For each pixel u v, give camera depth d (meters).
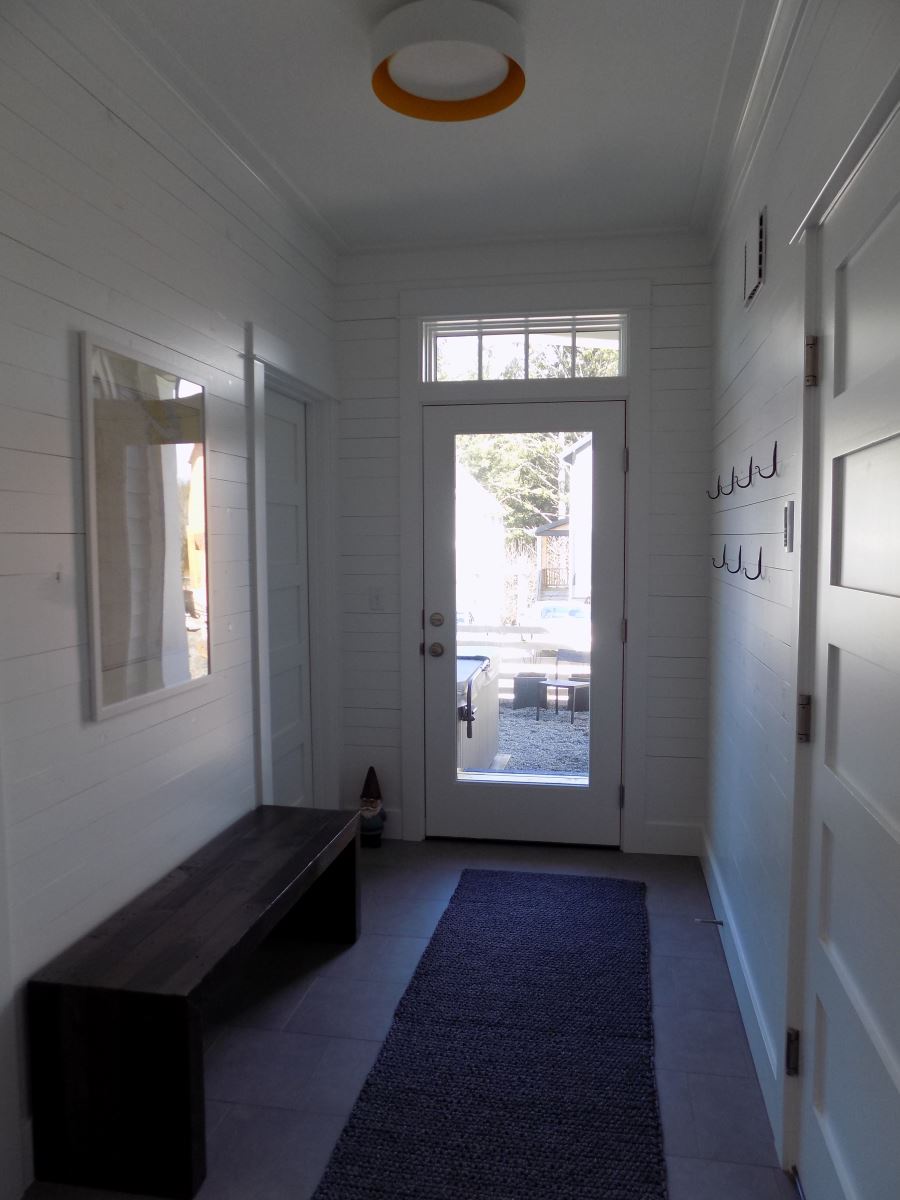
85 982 1.62
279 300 2.89
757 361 2.21
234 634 2.54
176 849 2.18
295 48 2.00
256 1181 1.70
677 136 2.46
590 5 1.85
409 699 3.61
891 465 1.19
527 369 3.46
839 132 1.39
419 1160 1.76
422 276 3.46
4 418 1.54
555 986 2.43
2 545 1.54
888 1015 1.18
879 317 1.24
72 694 1.74
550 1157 1.76
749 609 2.31
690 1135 1.84
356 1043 2.17
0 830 1.54
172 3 1.81
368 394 3.54
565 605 3.49
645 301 3.31
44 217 1.65
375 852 3.51
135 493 1.96
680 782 3.45
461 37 1.82
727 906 2.65
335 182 2.78
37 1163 1.68
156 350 2.08
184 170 2.22
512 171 2.71
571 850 3.52
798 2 1.63
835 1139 1.45
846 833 1.39
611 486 3.41
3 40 1.54
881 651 1.22
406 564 3.57
